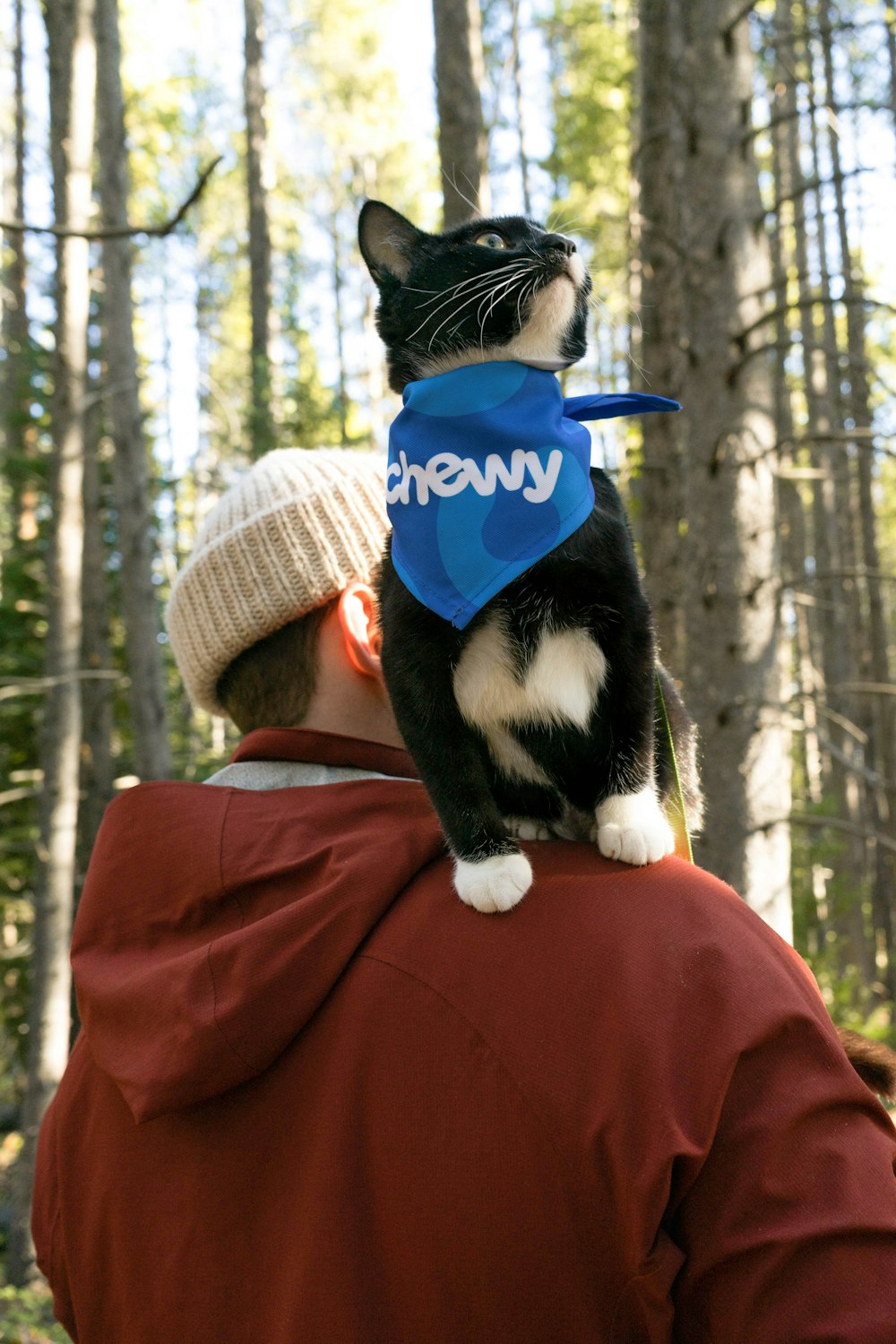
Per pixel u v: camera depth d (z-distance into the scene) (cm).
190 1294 102
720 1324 82
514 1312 87
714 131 392
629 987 90
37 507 1204
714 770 387
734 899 101
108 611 1186
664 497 647
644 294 651
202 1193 102
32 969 750
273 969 99
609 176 1565
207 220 2303
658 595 642
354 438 1187
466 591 129
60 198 746
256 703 146
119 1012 108
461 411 133
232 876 111
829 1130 85
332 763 132
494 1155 89
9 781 1102
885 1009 996
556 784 157
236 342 2609
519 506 130
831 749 384
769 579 390
